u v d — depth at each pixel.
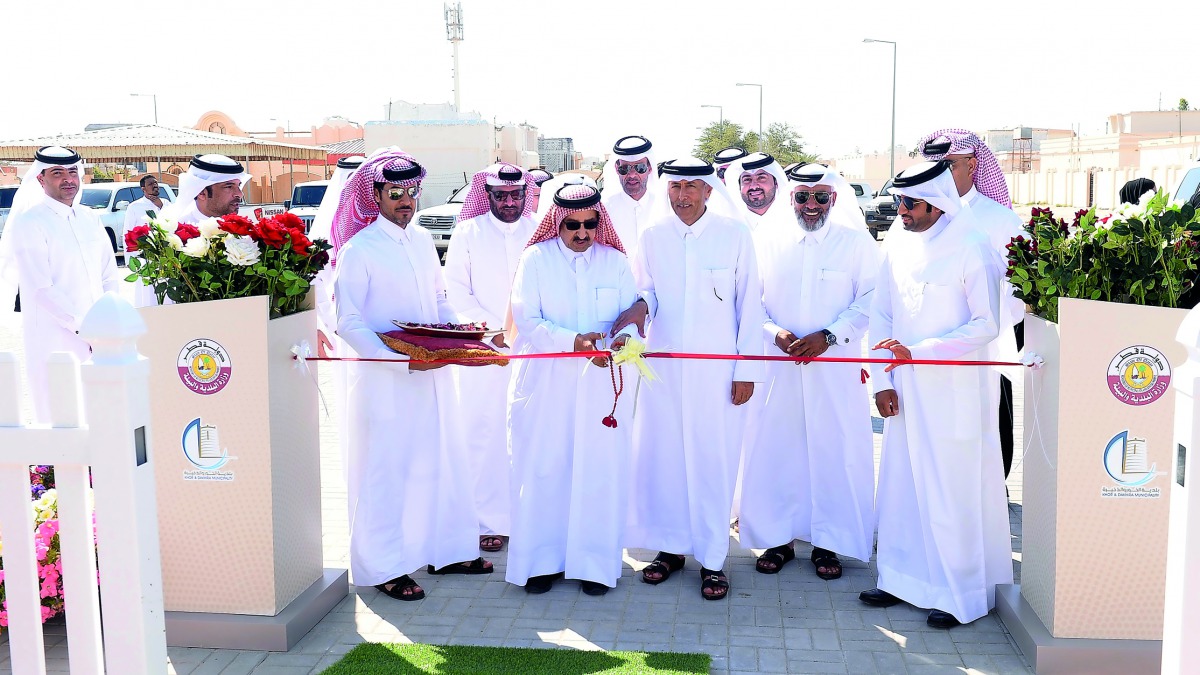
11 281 6.56
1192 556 2.52
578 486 4.82
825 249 5.18
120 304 2.73
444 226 21.59
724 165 7.48
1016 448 7.21
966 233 4.42
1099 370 3.80
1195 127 43.72
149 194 15.08
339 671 3.90
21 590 2.83
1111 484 3.84
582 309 4.87
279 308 4.39
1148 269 3.74
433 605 4.72
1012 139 54.34
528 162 48.03
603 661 3.99
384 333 4.61
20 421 2.76
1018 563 5.19
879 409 4.68
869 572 5.15
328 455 7.41
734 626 4.45
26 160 26.52
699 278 4.96
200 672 4.00
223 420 4.20
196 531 4.26
